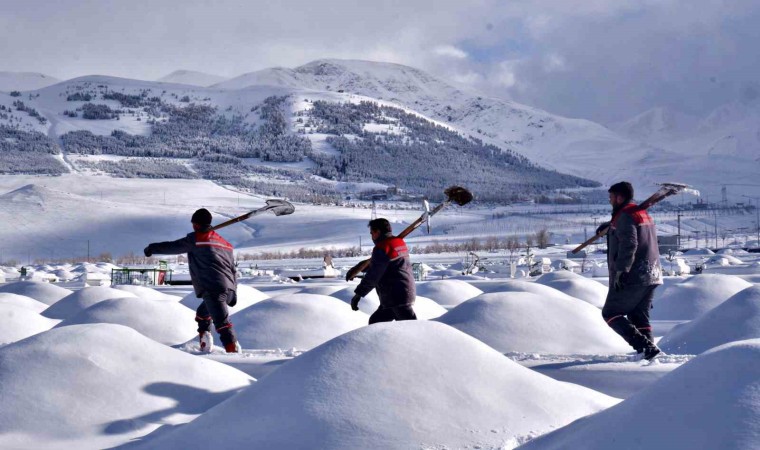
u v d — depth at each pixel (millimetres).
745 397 3350
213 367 6500
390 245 7734
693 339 10031
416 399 4660
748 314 9930
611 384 6910
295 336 10891
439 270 51750
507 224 180750
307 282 41219
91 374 5723
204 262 9086
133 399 5656
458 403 4691
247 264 99750
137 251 160125
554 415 4809
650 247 7812
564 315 9945
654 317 14852
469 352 5086
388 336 5109
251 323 11148
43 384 5586
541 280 19625
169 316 11883
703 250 80938
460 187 7855
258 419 4746
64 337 6047
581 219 186500
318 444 4410
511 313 9906
